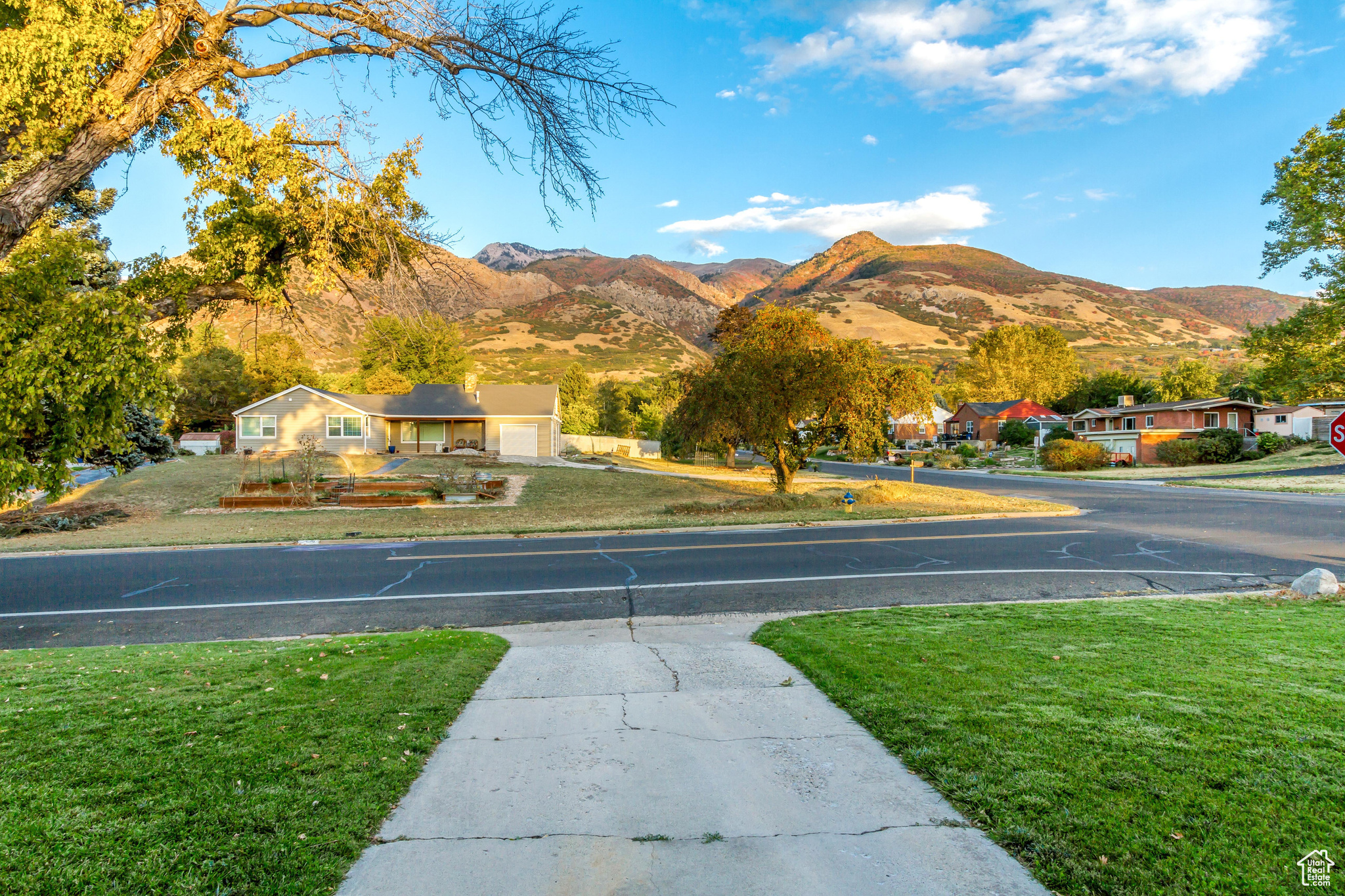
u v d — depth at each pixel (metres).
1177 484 33.84
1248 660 5.96
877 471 51.97
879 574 12.10
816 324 27.84
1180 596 9.89
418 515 22.80
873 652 6.68
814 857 3.16
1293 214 36.19
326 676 6.22
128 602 10.88
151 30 5.80
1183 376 72.25
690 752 4.50
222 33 6.17
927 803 3.67
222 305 8.36
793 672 6.43
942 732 4.54
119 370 5.68
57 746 4.46
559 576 12.42
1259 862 2.94
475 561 14.14
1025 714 4.77
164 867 3.06
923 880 2.94
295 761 4.27
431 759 4.43
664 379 86.44
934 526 18.75
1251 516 19.66
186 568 13.81
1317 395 38.38
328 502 25.39
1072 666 5.88
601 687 6.11
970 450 61.03
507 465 37.34
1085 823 3.31
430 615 9.87
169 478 29.08
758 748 4.54
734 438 26.31
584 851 3.26
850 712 5.16
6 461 5.25
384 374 55.91
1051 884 2.88
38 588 11.97
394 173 7.41
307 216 7.25
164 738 4.61
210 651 7.52
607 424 77.38
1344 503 23.03
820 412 25.55
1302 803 3.41
